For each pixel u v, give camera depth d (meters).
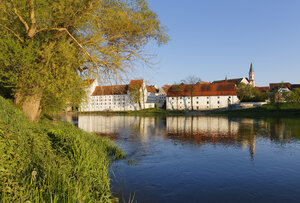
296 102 56.59
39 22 9.41
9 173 4.13
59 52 8.98
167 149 12.41
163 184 6.79
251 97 80.94
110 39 10.07
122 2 9.61
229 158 10.20
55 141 7.98
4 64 8.62
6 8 8.34
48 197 4.11
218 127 24.95
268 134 18.58
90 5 9.17
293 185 6.71
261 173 7.92
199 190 6.33
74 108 13.96
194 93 80.75
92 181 5.72
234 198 5.78
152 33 10.36
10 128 5.80
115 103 93.94
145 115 60.94
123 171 8.02
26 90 9.34
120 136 18.11
